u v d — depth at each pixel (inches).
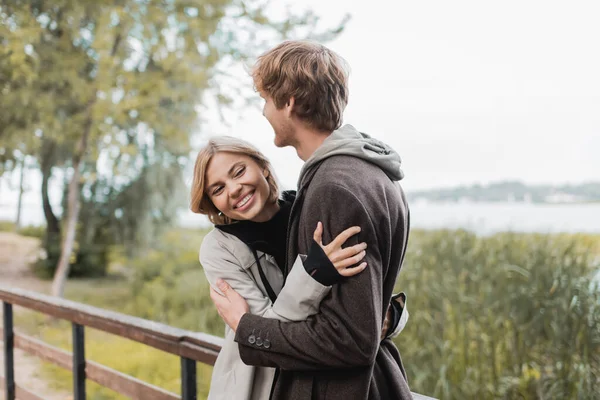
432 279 141.5
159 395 75.8
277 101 39.1
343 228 34.0
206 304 224.4
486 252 143.0
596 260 121.0
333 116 38.8
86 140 294.8
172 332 69.8
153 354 203.3
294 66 37.9
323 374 37.3
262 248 42.7
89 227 401.1
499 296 121.9
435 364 115.6
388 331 42.4
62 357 97.2
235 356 43.5
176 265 324.8
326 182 35.1
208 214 44.6
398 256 37.6
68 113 321.7
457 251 148.9
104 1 269.6
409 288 141.9
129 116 293.3
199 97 304.2
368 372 36.6
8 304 112.7
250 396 42.8
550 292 112.0
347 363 34.3
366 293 33.5
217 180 41.9
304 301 35.1
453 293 131.6
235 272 41.7
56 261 406.3
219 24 281.6
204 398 149.2
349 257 33.6
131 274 357.4
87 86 274.8
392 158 38.7
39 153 372.5
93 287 369.4
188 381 67.9
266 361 37.0
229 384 43.0
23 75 269.6
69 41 283.1
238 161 42.2
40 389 171.9
